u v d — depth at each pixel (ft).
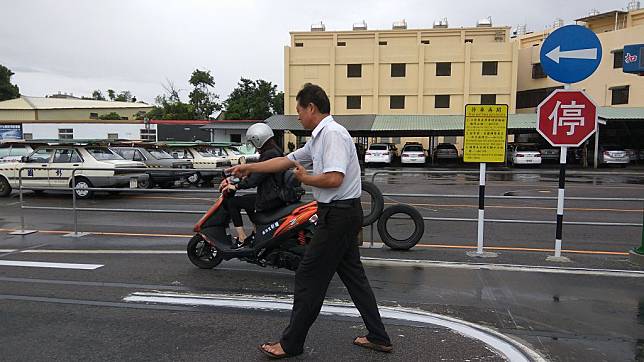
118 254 22.94
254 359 12.05
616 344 12.84
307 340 13.15
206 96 227.20
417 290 17.37
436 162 122.83
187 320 14.61
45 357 12.15
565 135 21.08
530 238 27.35
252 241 18.74
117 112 244.01
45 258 22.20
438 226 31.01
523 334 13.51
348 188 11.32
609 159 102.78
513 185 62.80
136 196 49.39
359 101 145.38
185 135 139.23
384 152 110.63
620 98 124.36
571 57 20.42
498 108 21.66
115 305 15.89
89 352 12.44
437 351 12.46
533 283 18.11
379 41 157.38
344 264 12.31
